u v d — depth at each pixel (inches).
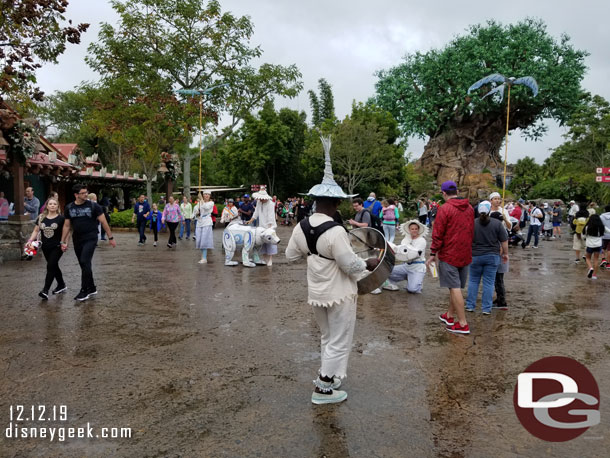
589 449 116.0
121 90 996.6
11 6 434.6
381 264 145.9
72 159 909.2
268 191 1641.2
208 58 1046.4
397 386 153.1
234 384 153.1
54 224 270.4
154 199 1491.1
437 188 1955.0
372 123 1445.6
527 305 273.0
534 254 553.0
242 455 111.2
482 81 538.3
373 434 121.9
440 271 214.5
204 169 2094.0
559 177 1795.0
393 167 1530.5
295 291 301.4
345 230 135.0
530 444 118.0
